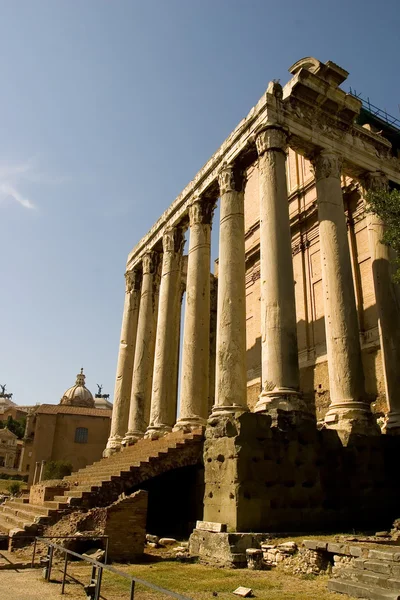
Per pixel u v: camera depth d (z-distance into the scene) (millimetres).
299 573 10797
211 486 14367
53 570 11742
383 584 8484
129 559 13117
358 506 14547
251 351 28453
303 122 19031
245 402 16734
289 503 13703
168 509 18812
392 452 15539
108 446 26531
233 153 20203
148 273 28125
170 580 10516
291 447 14211
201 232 22531
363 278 22109
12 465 93875
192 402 19625
